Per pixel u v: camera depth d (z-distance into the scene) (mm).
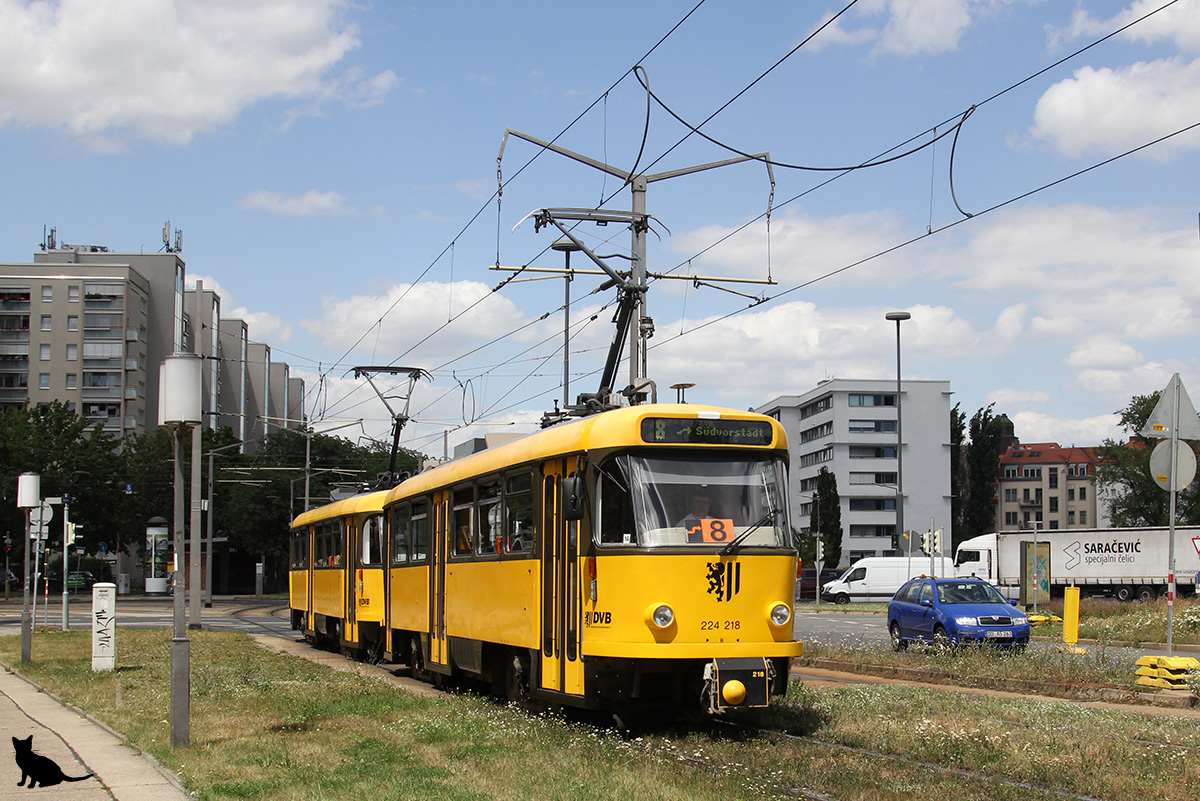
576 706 11789
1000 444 103562
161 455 72812
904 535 50719
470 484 15578
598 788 8469
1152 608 31281
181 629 11102
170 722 11766
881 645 23156
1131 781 8734
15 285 87438
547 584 12625
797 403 106562
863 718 11945
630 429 11547
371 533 22016
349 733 11594
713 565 11250
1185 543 45469
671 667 11078
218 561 87062
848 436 95625
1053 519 131125
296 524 30766
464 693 15969
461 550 15906
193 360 11398
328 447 77125
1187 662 15094
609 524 11492
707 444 11711
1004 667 17219
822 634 30016
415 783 8805
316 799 8281
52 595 67312
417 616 18000
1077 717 12164
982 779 8844
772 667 11273
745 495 11703
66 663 21484
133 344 88938
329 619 25625
